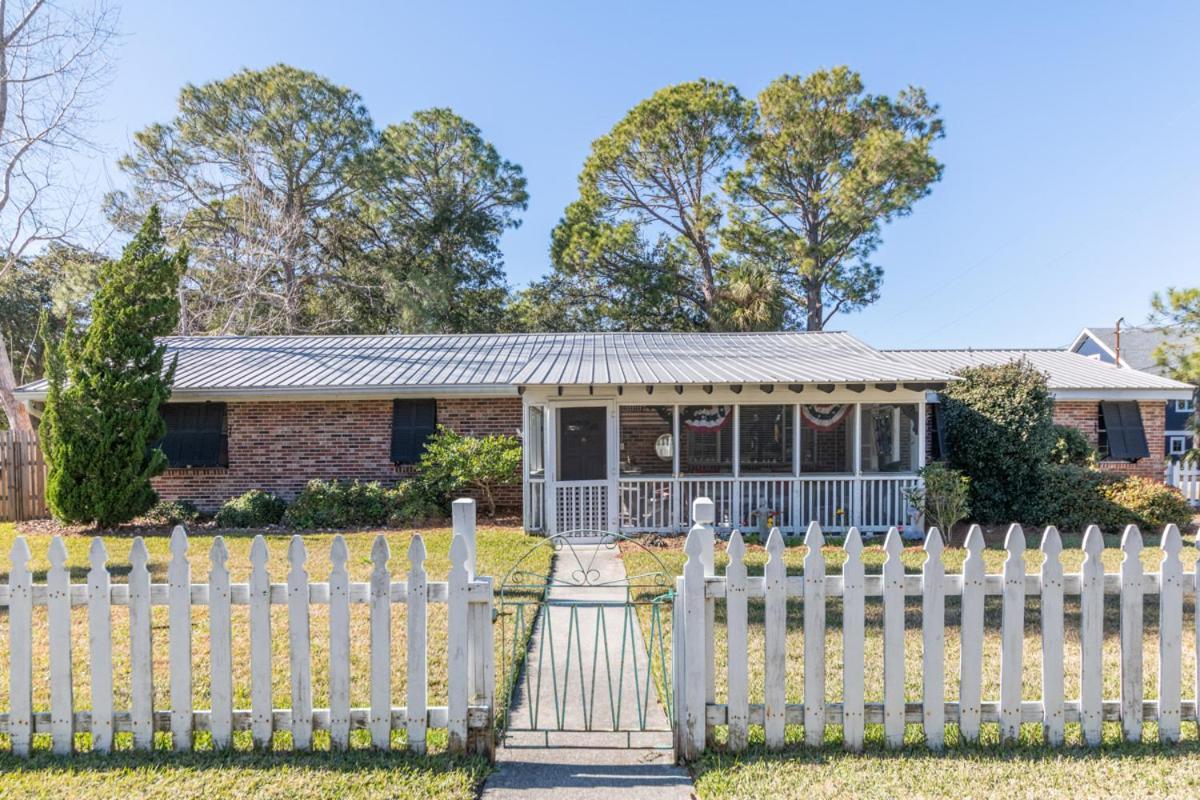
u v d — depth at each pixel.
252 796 3.25
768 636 3.67
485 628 3.70
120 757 3.60
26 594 3.65
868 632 6.16
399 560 9.51
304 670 3.64
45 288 27.56
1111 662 5.34
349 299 30.89
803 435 14.40
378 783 3.37
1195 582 3.70
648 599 7.38
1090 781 3.34
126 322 12.03
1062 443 14.22
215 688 3.66
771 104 27.86
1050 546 3.66
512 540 11.17
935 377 11.49
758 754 3.64
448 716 3.66
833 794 3.24
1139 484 12.38
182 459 14.26
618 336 19.00
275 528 12.88
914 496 11.62
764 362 13.95
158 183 27.19
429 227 32.84
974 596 3.65
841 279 28.61
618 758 3.78
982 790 3.26
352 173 29.56
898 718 3.67
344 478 14.70
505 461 13.52
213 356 16.69
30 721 3.66
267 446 14.68
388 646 3.67
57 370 11.77
